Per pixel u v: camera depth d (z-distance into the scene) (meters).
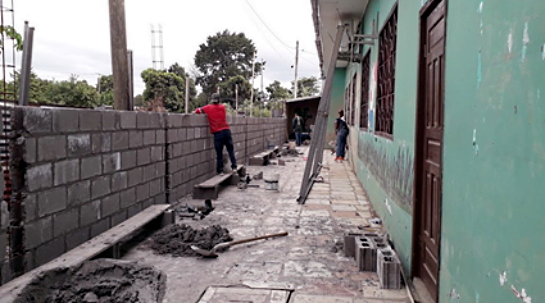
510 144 1.65
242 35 47.00
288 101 23.61
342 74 17.73
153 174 5.65
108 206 4.44
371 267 3.76
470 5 2.14
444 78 2.64
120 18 6.25
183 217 5.70
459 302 2.24
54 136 3.49
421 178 3.48
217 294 3.26
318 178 9.33
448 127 2.51
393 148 4.68
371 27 7.78
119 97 6.33
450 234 2.43
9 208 3.07
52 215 3.49
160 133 5.85
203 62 45.94
